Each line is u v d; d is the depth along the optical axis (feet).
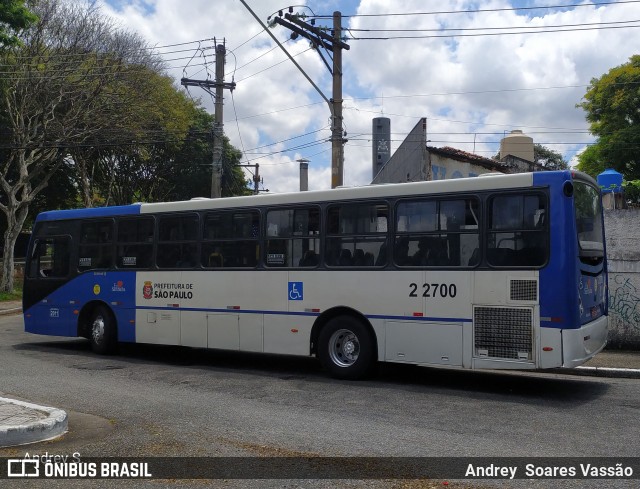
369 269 31.58
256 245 35.55
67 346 47.32
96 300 42.47
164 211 39.70
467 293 28.78
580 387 30.71
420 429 22.16
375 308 31.27
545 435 21.33
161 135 99.71
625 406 26.17
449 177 80.74
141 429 22.15
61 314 44.32
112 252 42.06
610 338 41.47
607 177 49.93
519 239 27.84
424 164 79.10
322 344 32.96
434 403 26.76
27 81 82.53
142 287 40.19
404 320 30.42
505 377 33.65
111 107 87.86
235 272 36.11
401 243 30.83
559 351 26.55
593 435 21.33
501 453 19.10
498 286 28.04
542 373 35.06
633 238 41.01
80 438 21.01
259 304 35.09
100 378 33.27
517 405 26.35
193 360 40.57
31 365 37.78
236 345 35.86
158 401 27.14
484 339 28.32
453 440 20.65
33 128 86.84
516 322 27.58
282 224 34.73
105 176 118.93
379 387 30.45
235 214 36.60
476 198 29.01
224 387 30.66
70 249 44.32
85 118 86.94
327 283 32.81
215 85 78.48
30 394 28.66
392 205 31.27
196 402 26.94
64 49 83.92
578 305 26.89
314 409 25.55
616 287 41.34
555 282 26.78
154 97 92.84
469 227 29.09
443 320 29.35
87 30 85.61
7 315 77.30
